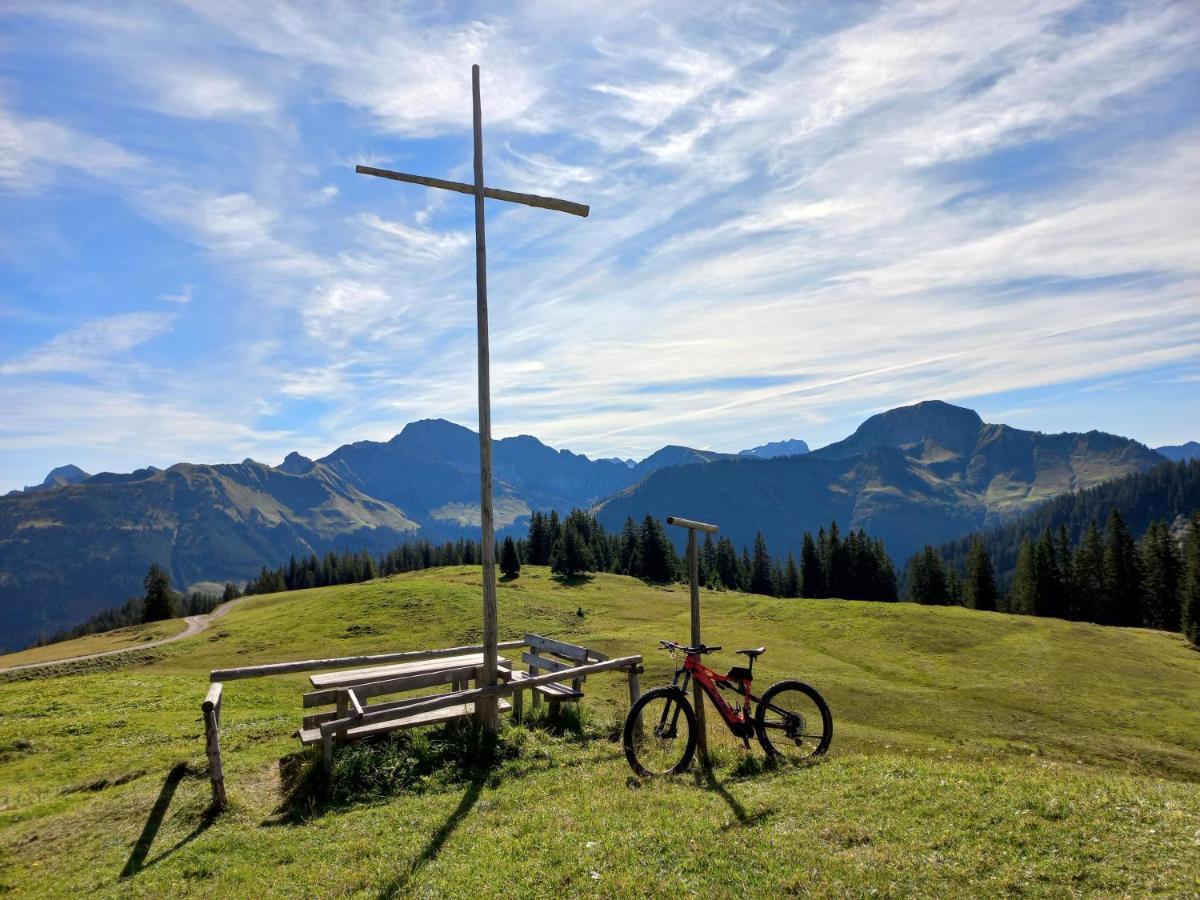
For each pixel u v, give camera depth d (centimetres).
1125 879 572
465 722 1188
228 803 993
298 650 5809
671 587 11750
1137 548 10888
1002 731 3488
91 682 2956
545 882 645
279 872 749
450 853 744
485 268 1280
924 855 641
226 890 717
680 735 1288
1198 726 3650
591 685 3741
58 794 1252
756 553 14725
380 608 7062
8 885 811
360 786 1013
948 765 931
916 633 6362
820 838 694
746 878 621
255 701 2441
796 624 7138
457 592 7688
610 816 792
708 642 5884
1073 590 10638
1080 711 3928
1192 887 543
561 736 1233
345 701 1162
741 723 1002
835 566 12912
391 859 748
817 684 4212
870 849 661
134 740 1761
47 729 1938
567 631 6569
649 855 681
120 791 1173
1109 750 3216
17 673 5759
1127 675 4956
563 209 1333
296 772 1090
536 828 786
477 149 1291
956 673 5041
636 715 989
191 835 910
